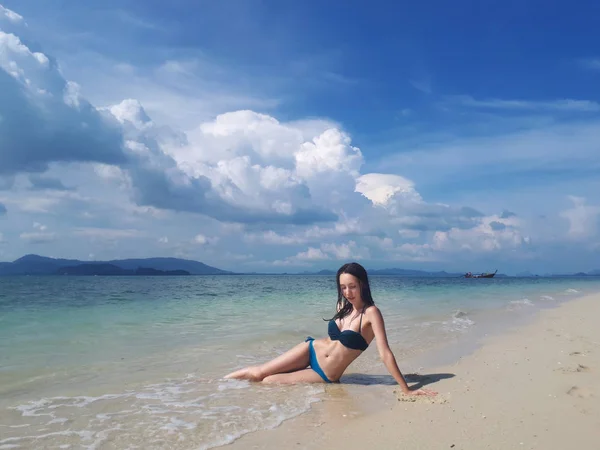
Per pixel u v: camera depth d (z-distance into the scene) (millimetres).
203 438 3594
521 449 3227
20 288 33125
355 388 5312
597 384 4992
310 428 3840
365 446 3391
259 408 4438
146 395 4902
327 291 30250
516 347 7629
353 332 5527
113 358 6934
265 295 24688
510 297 22609
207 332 9734
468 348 7785
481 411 4184
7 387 5184
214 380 5668
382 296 23609
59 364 6441
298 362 5742
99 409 4359
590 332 9359
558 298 21828
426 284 49000
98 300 19062
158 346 7992
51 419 4047
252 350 7715
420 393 4957
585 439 3385
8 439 3541
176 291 29453
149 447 3398
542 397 4547
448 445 3359
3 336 8922
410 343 8422
